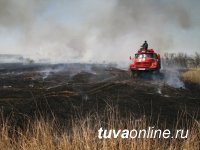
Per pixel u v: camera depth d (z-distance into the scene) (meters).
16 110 7.38
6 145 4.52
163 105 8.83
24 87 10.74
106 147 4.38
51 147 4.49
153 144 4.80
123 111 7.79
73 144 4.51
